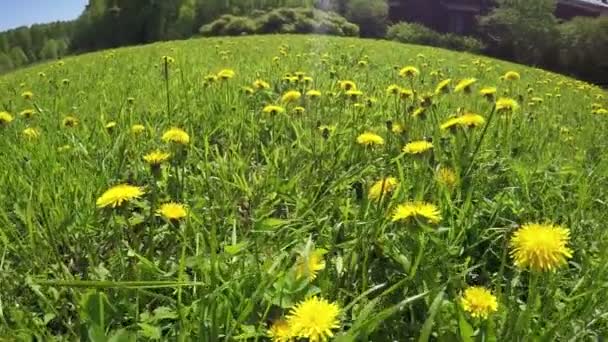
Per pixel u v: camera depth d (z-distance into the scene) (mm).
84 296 1436
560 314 1482
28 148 3088
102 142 3229
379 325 1478
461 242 1938
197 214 2094
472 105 4375
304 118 3641
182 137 2389
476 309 1349
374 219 1817
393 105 4109
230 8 56531
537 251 1259
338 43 16844
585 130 4547
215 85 4844
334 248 1838
